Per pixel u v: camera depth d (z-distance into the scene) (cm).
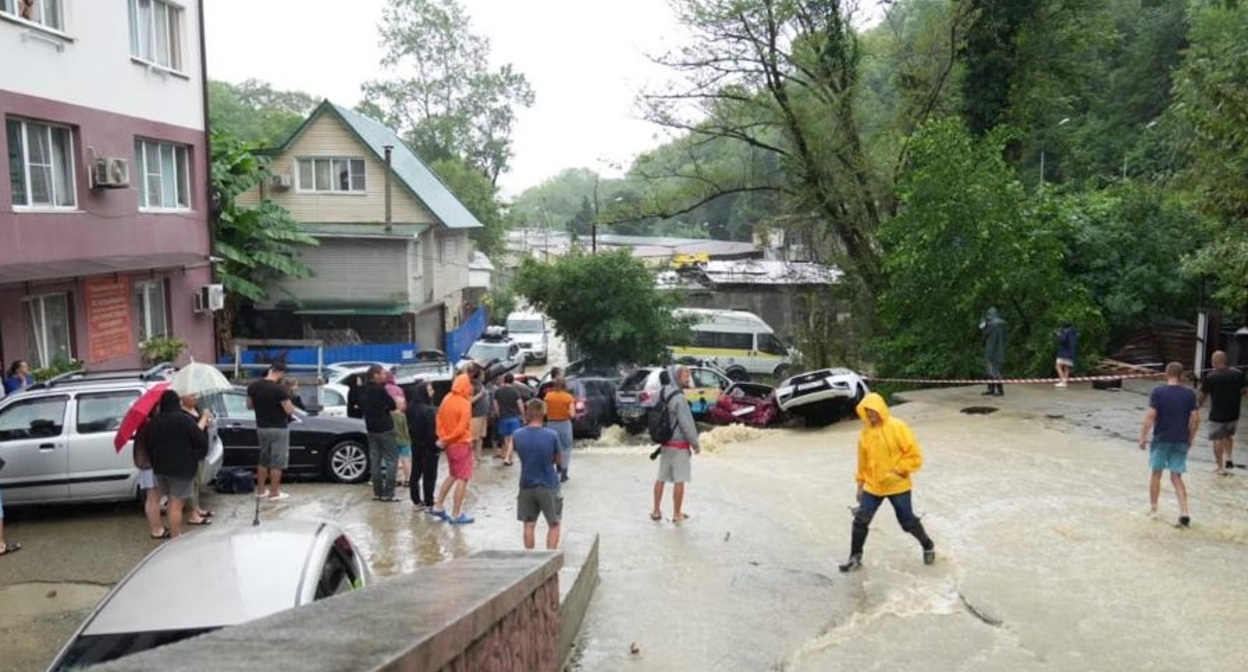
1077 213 2362
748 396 2603
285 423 1311
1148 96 4572
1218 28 3102
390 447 1317
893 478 1008
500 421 1680
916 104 2919
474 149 6531
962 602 916
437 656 302
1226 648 788
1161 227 2284
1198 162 1678
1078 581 959
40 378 1496
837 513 1295
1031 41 2869
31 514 1207
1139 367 2206
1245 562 1003
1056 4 2883
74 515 1203
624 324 2939
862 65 2923
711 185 3020
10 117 1555
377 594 387
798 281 3098
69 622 848
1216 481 1351
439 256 3766
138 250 1914
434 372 2077
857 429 2114
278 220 2969
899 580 988
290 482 1484
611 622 866
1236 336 1973
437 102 6406
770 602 923
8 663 761
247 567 574
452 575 482
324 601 358
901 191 2284
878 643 812
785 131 2869
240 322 3169
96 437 1170
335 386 1844
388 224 3359
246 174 2831
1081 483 1360
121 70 1856
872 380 2370
